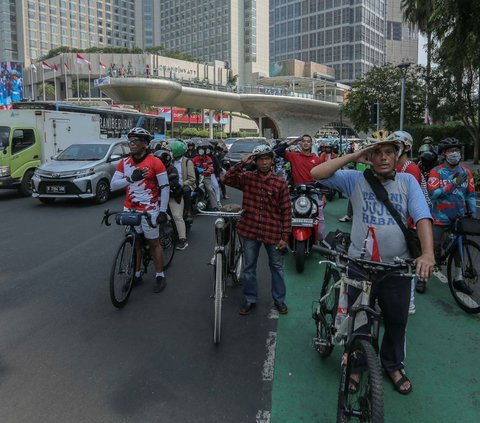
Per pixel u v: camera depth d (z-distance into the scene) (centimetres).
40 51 13438
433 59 2144
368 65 13212
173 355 389
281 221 465
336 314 331
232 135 9125
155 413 308
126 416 304
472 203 531
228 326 450
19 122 1469
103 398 324
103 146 1347
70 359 380
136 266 560
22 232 880
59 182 1196
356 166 983
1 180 1335
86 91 9938
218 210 459
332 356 390
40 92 9694
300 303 518
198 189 846
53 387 337
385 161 286
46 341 413
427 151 727
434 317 475
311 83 10775
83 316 471
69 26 14188
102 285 569
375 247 294
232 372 362
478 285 500
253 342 416
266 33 13712
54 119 1529
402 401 324
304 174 724
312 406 318
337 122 9275
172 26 15012
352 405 262
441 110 2511
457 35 1111
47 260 681
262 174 460
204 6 13812
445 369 369
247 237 468
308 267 665
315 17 13600
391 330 329
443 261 543
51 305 501
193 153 1212
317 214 645
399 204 292
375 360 247
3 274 611
